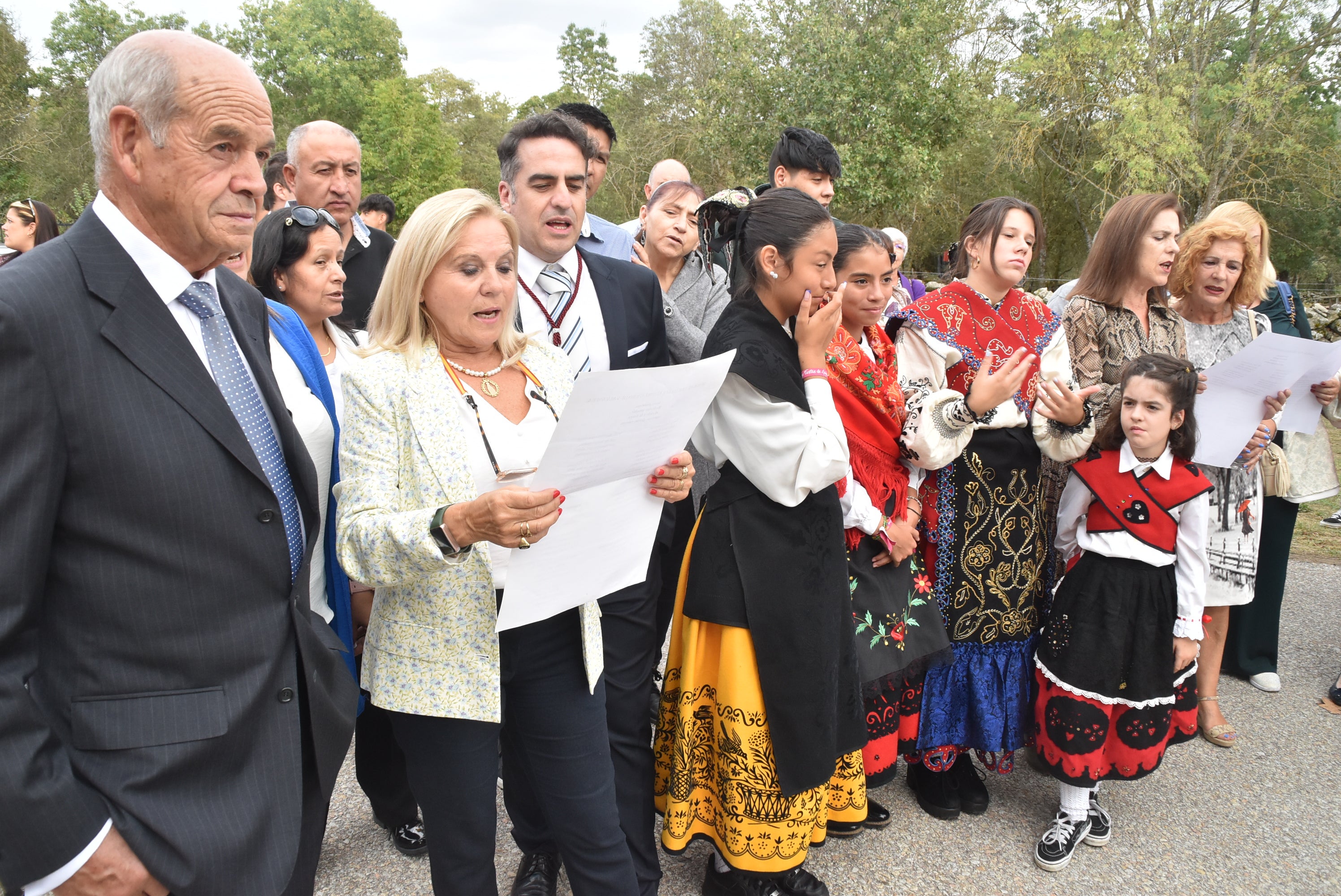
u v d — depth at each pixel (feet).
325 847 8.48
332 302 8.32
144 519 4.17
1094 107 64.59
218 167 4.24
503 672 5.78
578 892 6.34
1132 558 8.28
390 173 117.39
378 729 7.71
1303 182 65.00
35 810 3.78
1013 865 8.34
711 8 114.21
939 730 8.89
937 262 93.71
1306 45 63.82
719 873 7.75
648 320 8.07
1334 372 10.09
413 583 5.25
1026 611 8.86
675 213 10.83
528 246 7.37
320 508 6.39
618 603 7.21
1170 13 62.18
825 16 57.57
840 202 58.34
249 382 4.96
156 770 4.21
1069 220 81.00
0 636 3.72
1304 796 9.62
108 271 4.20
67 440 3.99
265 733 4.70
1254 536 10.55
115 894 4.12
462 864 5.81
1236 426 9.86
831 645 6.96
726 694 6.99
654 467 5.78
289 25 144.46
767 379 6.54
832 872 8.16
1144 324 10.17
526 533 4.74
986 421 8.48
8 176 85.87
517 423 5.81
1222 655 11.11
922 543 8.95
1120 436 8.68
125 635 4.21
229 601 4.47
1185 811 9.33
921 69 56.95
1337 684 11.78
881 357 8.57
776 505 6.89
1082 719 8.27
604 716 6.31
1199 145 59.93
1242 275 10.78
